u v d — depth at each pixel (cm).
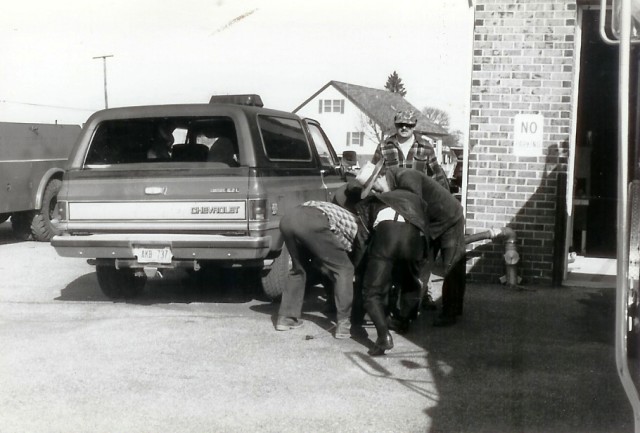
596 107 1112
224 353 571
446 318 662
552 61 823
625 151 262
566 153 830
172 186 697
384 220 576
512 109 838
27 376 512
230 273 968
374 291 562
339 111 4094
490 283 859
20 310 735
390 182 614
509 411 441
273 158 733
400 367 534
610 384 495
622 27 261
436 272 633
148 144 794
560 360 552
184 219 695
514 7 827
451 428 414
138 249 702
